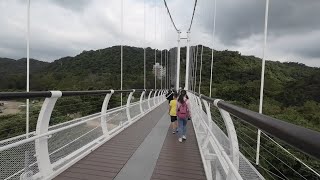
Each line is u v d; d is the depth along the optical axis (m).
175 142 6.10
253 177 2.24
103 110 5.82
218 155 2.98
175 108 7.25
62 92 3.20
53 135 3.63
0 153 2.50
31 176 2.81
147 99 13.49
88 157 4.50
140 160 4.54
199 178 3.81
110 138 6.04
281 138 0.82
